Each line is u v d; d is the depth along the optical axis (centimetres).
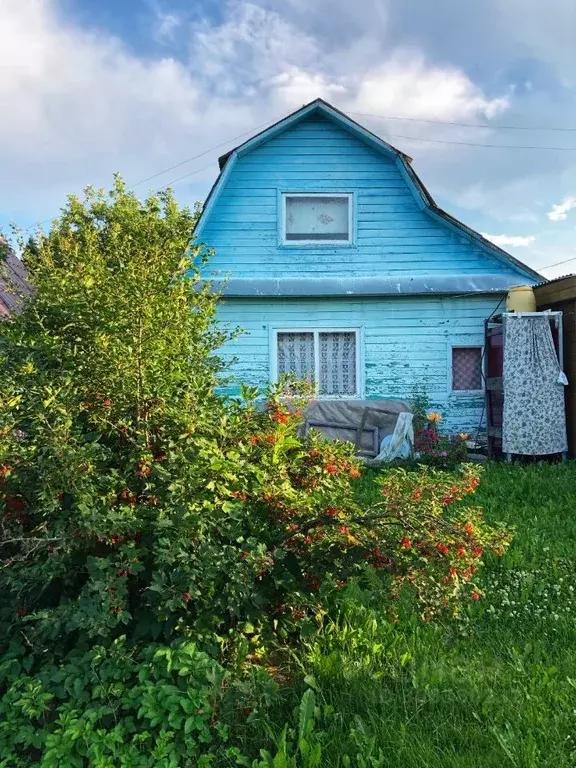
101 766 236
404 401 1127
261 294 1093
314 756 246
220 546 296
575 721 279
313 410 1109
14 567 292
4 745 248
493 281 1117
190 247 583
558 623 381
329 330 1131
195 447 303
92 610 255
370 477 840
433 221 1144
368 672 317
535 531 554
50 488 276
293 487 359
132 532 281
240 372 1127
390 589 321
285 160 1147
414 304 1131
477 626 381
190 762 248
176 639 275
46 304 387
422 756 256
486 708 288
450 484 348
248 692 275
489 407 1093
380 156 1146
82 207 1027
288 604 321
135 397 331
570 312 1007
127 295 342
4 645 293
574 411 1001
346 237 1161
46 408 299
